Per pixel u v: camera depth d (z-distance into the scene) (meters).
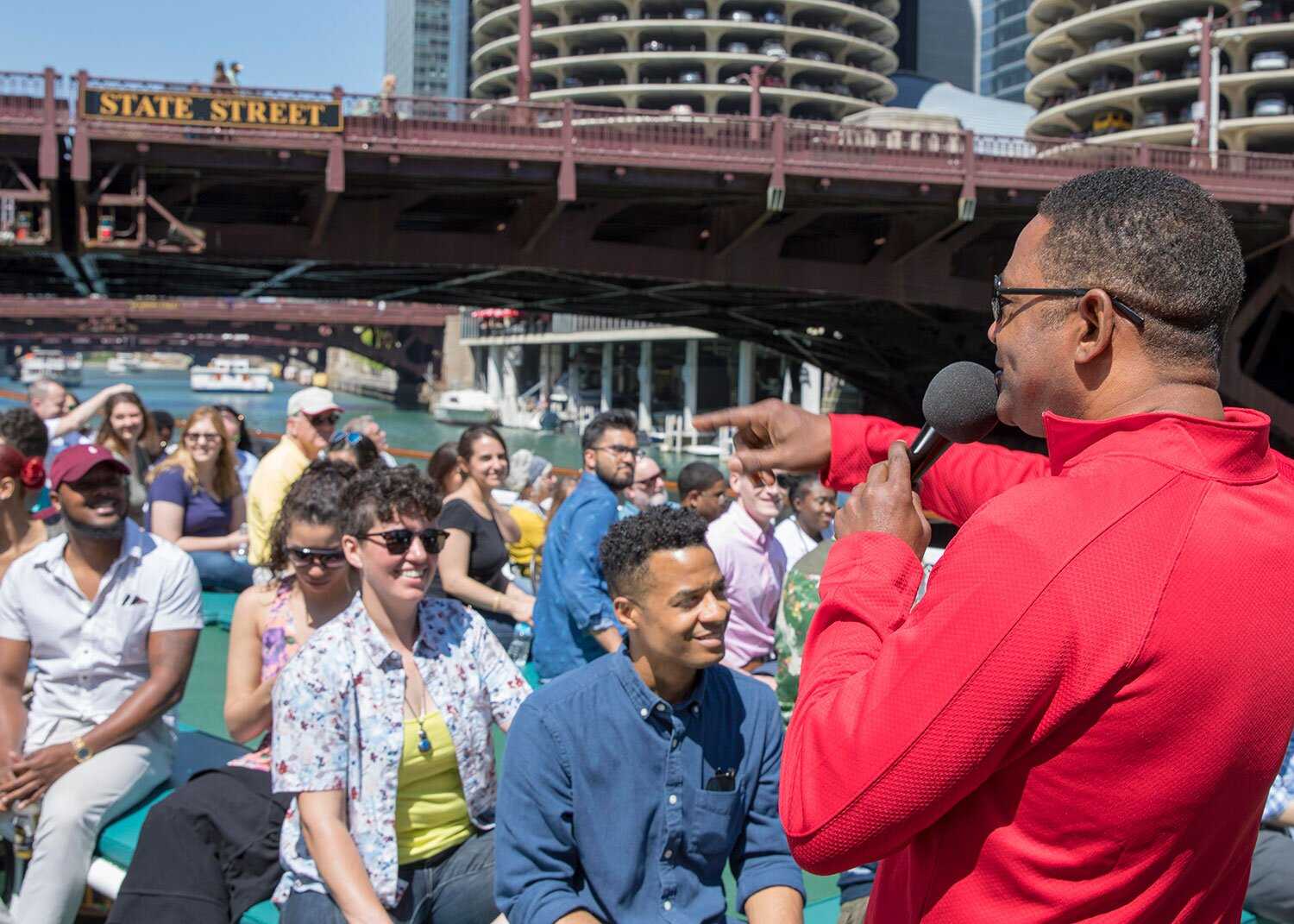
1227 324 1.35
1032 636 1.17
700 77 78.12
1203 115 35.50
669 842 2.70
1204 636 1.16
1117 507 1.21
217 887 3.47
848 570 1.45
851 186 23.50
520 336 74.56
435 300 36.91
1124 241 1.31
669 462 47.91
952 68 108.81
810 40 79.00
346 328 85.56
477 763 3.43
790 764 1.35
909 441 1.76
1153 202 1.32
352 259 23.17
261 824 3.57
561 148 21.48
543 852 2.67
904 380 38.94
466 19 113.19
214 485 7.84
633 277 25.56
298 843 3.30
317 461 4.73
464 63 114.00
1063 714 1.17
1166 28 63.06
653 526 2.67
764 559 5.46
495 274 28.84
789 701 4.28
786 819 1.33
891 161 23.34
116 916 3.41
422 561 3.29
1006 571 1.19
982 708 1.17
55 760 4.01
